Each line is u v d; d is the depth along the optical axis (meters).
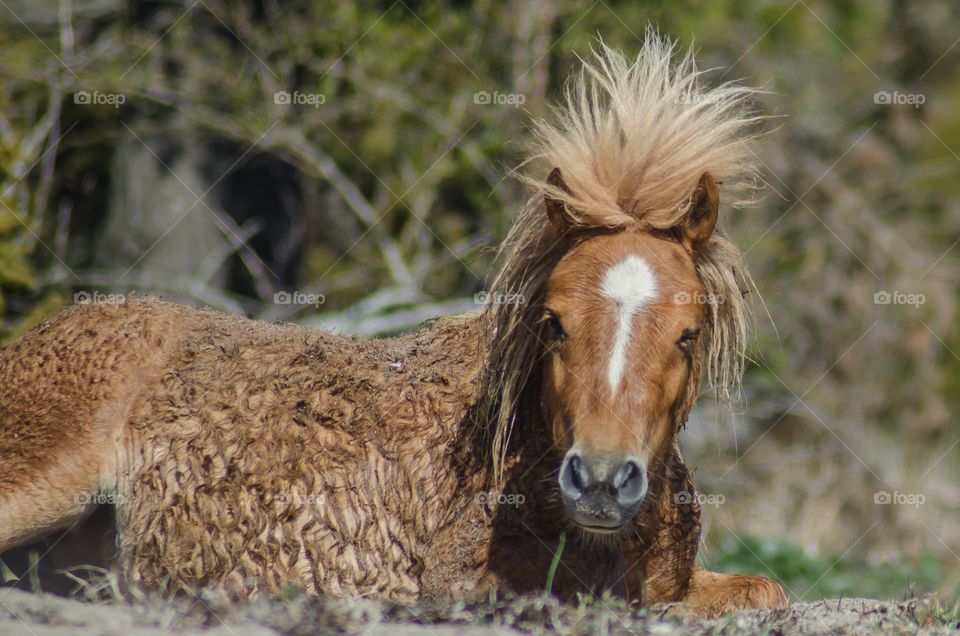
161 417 15.80
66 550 16.62
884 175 44.03
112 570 16.09
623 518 12.72
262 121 37.47
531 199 15.14
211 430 15.60
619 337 13.15
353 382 15.96
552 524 14.71
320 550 15.27
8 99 32.78
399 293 34.78
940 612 15.87
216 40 38.94
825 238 41.53
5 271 26.22
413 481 15.36
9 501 15.30
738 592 15.96
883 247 41.84
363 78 37.94
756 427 38.38
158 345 16.48
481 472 15.04
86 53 37.41
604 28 37.22
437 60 38.75
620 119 15.24
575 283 13.59
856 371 40.53
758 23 43.97
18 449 15.72
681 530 15.69
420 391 15.73
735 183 16.11
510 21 37.94
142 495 15.58
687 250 14.49
